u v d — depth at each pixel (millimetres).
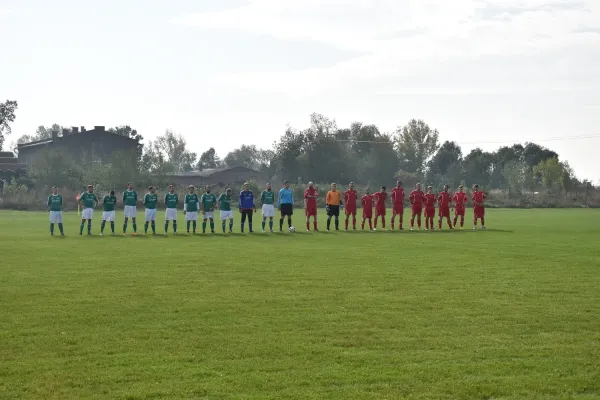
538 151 131125
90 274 19297
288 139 99062
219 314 13664
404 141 128875
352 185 40438
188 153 165250
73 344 11391
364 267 20859
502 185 117375
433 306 14461
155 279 18297
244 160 178375
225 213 37656
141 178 76688
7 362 10344
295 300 15148
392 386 9234
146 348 11125
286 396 8828
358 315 13555
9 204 72062
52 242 30750
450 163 128500
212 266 21109
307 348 11094
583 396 8859
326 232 38406
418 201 40906
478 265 21375
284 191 38719
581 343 11453
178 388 9133
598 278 18500
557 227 42719
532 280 18109
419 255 24484
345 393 8945
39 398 8789
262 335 11953
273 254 24812
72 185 77500
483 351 10930
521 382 9367
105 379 9523
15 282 17750
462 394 8922
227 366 10141
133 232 37281
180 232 38531
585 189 93500
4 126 115438
